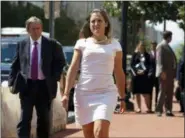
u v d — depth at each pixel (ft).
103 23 26.02
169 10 90.12
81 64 26.02
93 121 25.39
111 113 25.39
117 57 26.37
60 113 44.34
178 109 67.31
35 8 146.20
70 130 45.37
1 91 35.70
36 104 33.68
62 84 43.52
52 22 42.93
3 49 59.31
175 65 57.62
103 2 91.56
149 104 61.62
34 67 33.19
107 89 25.77
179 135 44.34
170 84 57.47
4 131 36.09
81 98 25.93
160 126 49.75
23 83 33.24
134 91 61.67
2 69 54.60
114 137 42.78
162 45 57.00
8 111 36.65
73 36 143.43
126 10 64.39
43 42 33.50
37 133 34.60
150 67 61.52
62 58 33.83
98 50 25.68
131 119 54.39
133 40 105.50
